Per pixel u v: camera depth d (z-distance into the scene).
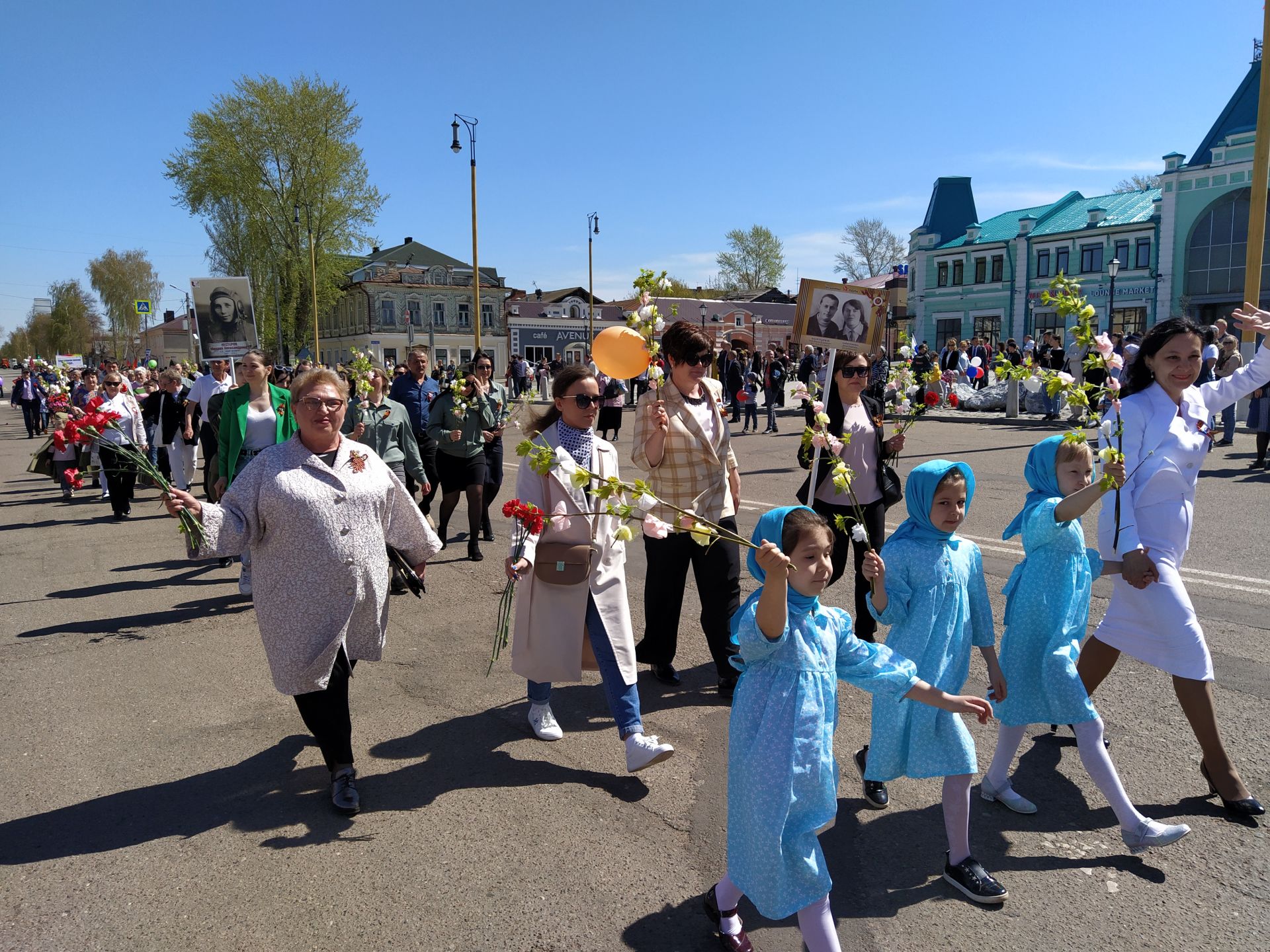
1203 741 3.28
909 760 2.95
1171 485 3.34
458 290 68.88
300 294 46.09
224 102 43.41
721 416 4.66
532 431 4.02
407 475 8.58
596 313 65.38
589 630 3.81
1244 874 2.90
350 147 45.25
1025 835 3.18
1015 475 11.40
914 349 5.00
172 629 5.89
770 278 77.88
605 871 3.01
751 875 2.42
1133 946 2.55
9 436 26.44
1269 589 5.98
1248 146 36.44
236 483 3.45
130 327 89.44
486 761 3.88
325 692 3.51
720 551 4.52
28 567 8.00
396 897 2.87
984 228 49.62
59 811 3.49
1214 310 38.66
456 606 6.31
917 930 2.65
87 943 2.66
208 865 3.08
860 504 4.84
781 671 2.50
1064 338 21.83
